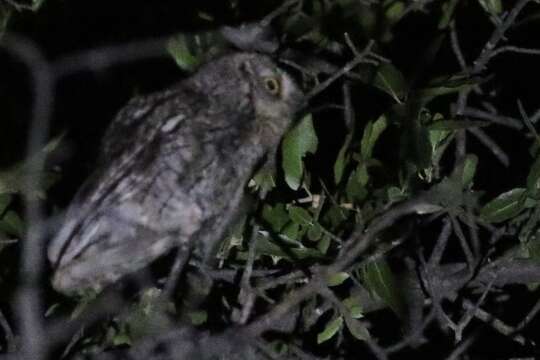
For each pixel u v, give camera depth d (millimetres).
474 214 7559
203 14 8258
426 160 6863
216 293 7805
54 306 7496
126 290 7527
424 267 7297
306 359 7426
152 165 7414
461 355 8242
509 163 8773
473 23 9172
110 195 7387
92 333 7539
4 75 8961
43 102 6863
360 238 6805
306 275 7066
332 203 7238
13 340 7047
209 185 7465
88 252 7371
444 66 9047
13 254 7598
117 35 9219
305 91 7934
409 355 8414
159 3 9047
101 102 8859
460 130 7531
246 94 7559
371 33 8539
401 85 7039
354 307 7156
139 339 7152
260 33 8195
